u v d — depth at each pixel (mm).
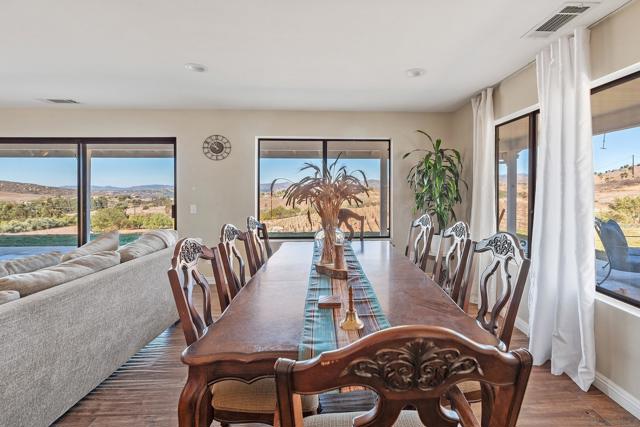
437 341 608
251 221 2760
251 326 1229
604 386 2061
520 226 3186
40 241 4562
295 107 4277
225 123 4434
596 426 1783
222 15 2084
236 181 4469
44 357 1623
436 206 3992
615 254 2121
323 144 4664
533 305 2461
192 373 1042
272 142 4652
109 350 2115
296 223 4695
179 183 4449
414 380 614
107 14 2068
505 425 678
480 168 3615
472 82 3303
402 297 1544
